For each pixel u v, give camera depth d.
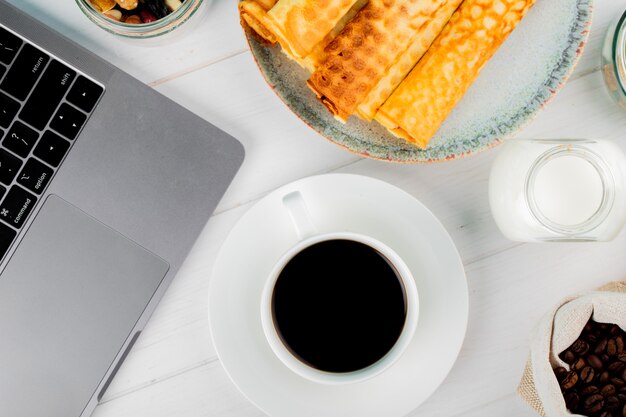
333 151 0.55
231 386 0.55
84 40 0.55
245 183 0.55
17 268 0.53
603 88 0.55
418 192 0.55
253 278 0.52
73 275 0.53
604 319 0.54
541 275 0.55
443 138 0.52
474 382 0.55
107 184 0.53
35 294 0.53
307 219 0.49
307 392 0.52
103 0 0.51
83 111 0.53
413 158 0.52
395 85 0.52
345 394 0.52
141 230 0.53
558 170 0.52
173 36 0.54
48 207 0.53
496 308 0.55
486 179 0.55
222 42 0.55
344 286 0.52
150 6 0.52
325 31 0.51
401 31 0.51
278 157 0.55
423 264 0.52
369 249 0.52
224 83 0.55
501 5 0.51
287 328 0.52
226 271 0.52
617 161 0.51
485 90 0.52
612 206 0.51
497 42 0.51
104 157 0.53
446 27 0.52
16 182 0.53
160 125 0.53
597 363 0.55
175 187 0.53
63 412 0.53
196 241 0.55
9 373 0.53
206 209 0.53
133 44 0.54
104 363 0.53
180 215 0.53
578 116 0.55
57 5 0.55
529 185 0.51
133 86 0.53
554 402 0.51
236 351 0.52
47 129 0.52
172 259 0.53
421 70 0.52
